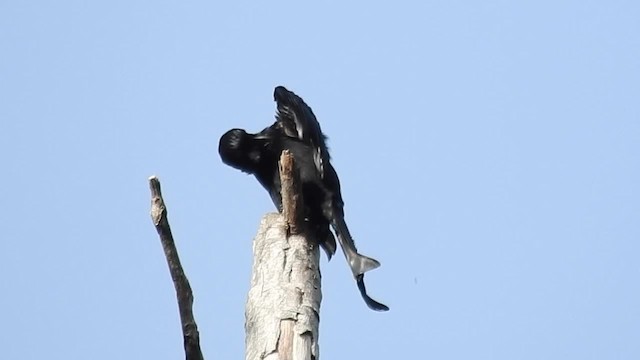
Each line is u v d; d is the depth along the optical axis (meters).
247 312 10.35
